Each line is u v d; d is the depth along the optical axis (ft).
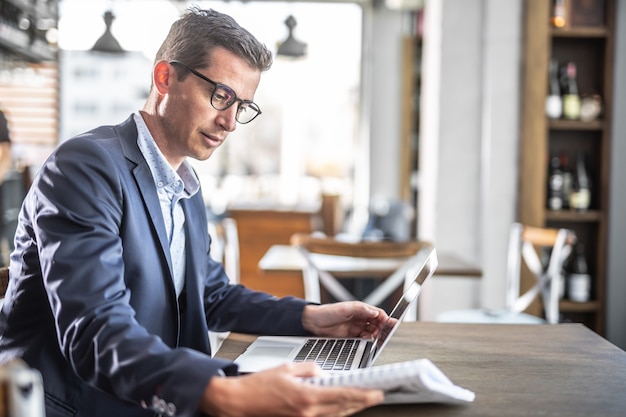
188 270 5.16
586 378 4.25
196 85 4.68
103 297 4.03
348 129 34.32
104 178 4.49
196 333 5.17
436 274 10.96
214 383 3.44
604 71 14.67
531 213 14.71
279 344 5.05
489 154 15.23
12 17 16.61
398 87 30.99
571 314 15.23
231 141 33.81
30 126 23.24
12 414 2.40
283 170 34.55
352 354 4.75
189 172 5.32
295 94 34.27
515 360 4.64
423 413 3.58
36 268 4.62
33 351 4.61
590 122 14.52
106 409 4.59
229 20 4.74
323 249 10.25
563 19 14.61
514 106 15.15
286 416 3.31
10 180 13.85
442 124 15.75
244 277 17.89
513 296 12.74
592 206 14.97
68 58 28.50
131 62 29.17
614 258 14.61
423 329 5.52
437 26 16.01
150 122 4.97
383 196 30.96
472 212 15.78
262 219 18.01
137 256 4.60
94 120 29.04
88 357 3.85
